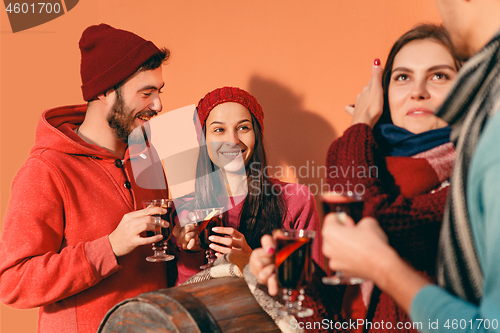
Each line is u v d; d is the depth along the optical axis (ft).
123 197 5.66
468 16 2.44
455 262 2.32
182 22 7.47
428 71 3.55
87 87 5.68
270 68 6.84
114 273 5.28
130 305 3.71
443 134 3.50
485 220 1.97
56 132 5.44
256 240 5.78
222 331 3.39
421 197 3.15
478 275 2.23
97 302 5.17
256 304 3.79
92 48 5.71
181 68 7.53
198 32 7.35
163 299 3.58
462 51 2.63
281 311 3.16
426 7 5.95
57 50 8.39
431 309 2.09
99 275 4.90
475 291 2.25
